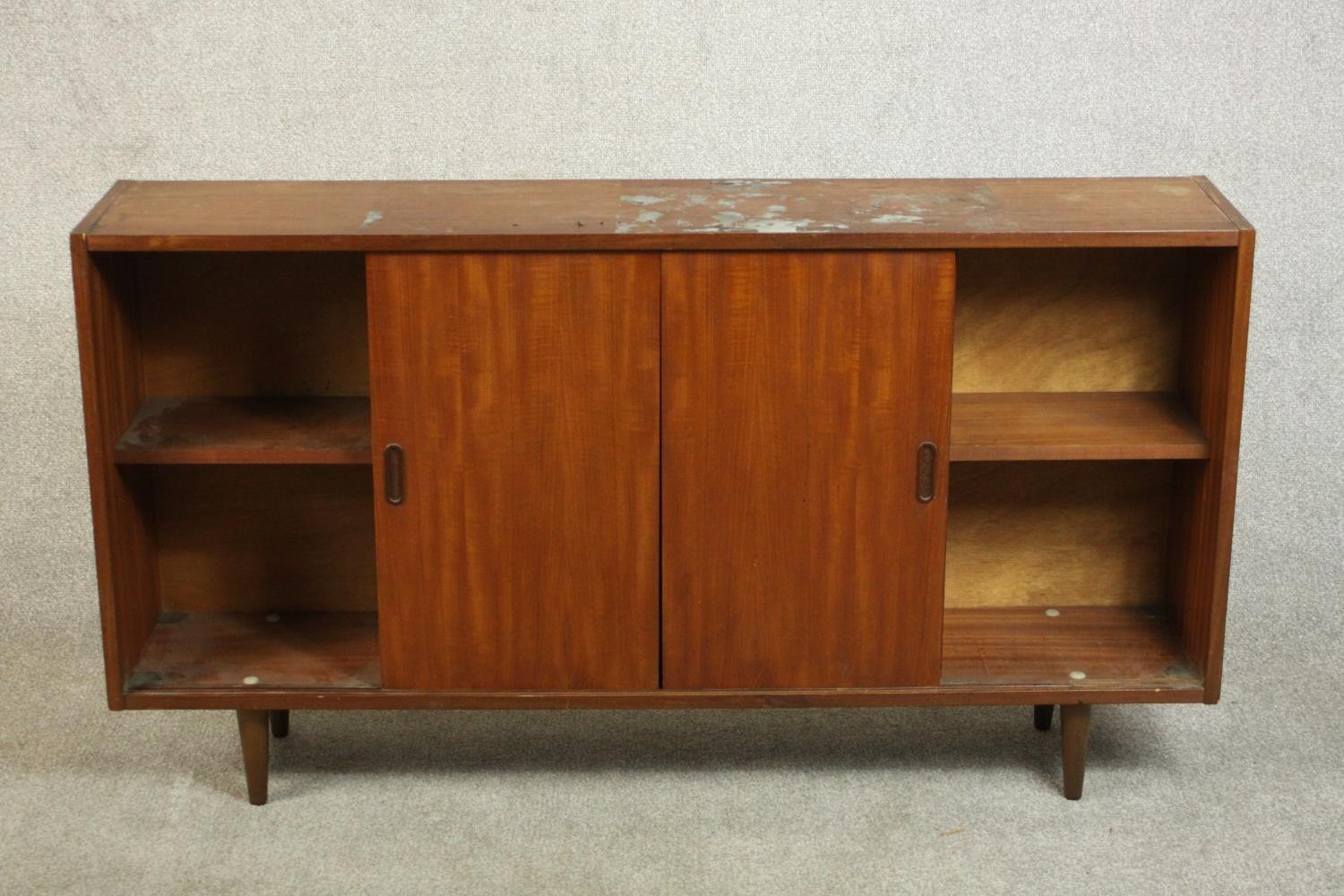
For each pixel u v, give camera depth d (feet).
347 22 9.77
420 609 7.85
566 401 7.57
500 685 7.97
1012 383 8.62
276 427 8.05
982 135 10.02
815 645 7.94
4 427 10.23
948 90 9.94
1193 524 8.20
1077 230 7.41
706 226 7.49
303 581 8.84
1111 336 8.54
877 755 8.73
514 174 10.05
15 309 10.09
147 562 8.50
